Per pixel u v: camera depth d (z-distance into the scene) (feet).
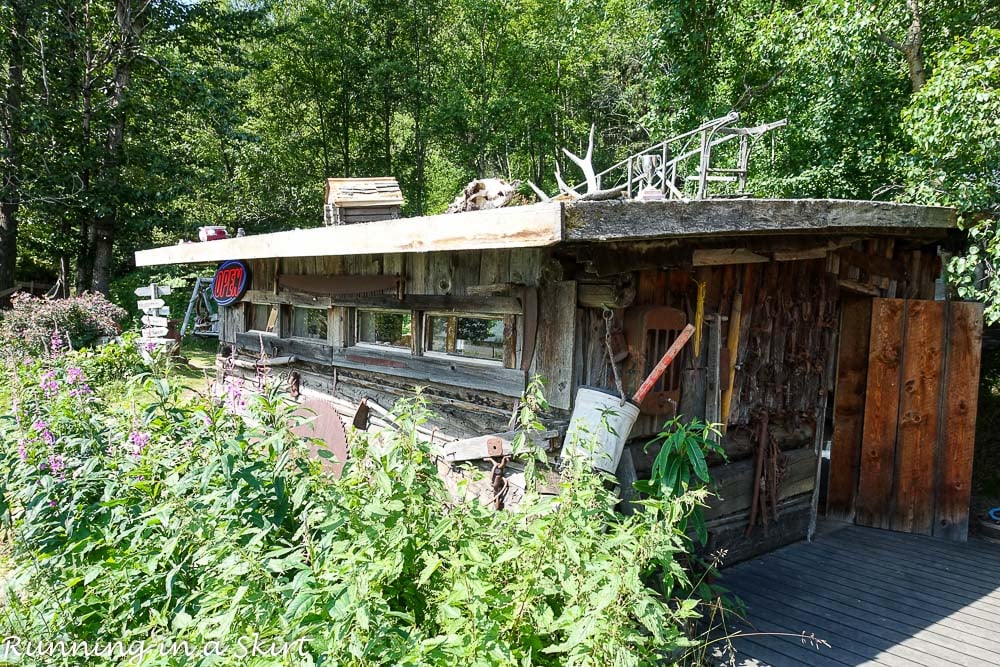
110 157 51.67
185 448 10.44
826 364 17.21
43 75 48.26
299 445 10.07
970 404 17.39
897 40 28.84
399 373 16.92
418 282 16.19
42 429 10.98
